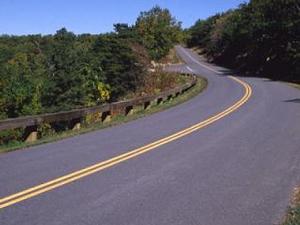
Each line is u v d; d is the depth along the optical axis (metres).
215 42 101.94
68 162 10.71
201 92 35.16
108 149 12.49
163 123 18.38
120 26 57.84
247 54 73.62
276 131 15.66
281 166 10.44
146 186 8.62
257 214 7.09
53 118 15.91
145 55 56.62
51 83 40.69
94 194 8.06
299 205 7.53
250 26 64.94
